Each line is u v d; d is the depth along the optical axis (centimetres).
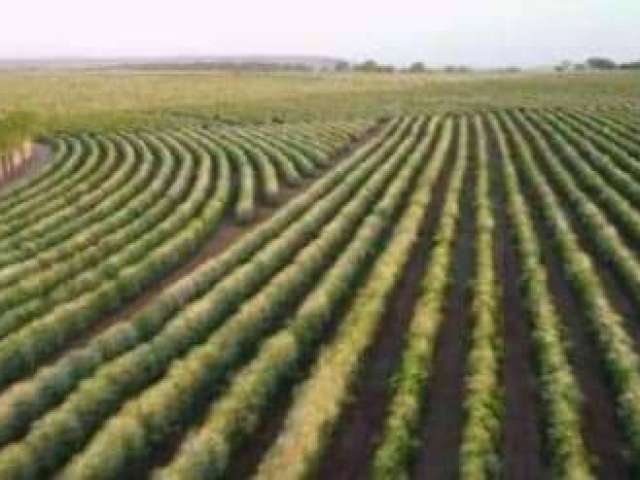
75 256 4191
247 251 4238
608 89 14112
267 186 5806
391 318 3394
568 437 2333
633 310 3475
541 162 6800
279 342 2867
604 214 4988
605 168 6019
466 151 7212
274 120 10725
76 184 6438
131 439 2386
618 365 2733
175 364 2755
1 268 4206
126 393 2769
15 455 2325
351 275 3744
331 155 7469
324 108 12144
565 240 4116
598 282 3488
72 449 2488
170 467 2220
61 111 12762
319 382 2608
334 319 3416
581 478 2134
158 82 18700
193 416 2700
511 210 4869
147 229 4881
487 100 12925
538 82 16450
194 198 5394
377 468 2239
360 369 2903
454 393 2770
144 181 6350
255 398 2605
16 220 5147
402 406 2498
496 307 3338
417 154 6875
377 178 5731
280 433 2517
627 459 2355
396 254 3912
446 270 3819
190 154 7475
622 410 2520
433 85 16938
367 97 14075
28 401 2680
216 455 2303
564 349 2991
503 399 2670
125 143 8625
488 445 2305
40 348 3219
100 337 3075
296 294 3653
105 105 13725
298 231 4394
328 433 2472
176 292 3562
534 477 2333
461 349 3092
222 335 2988
